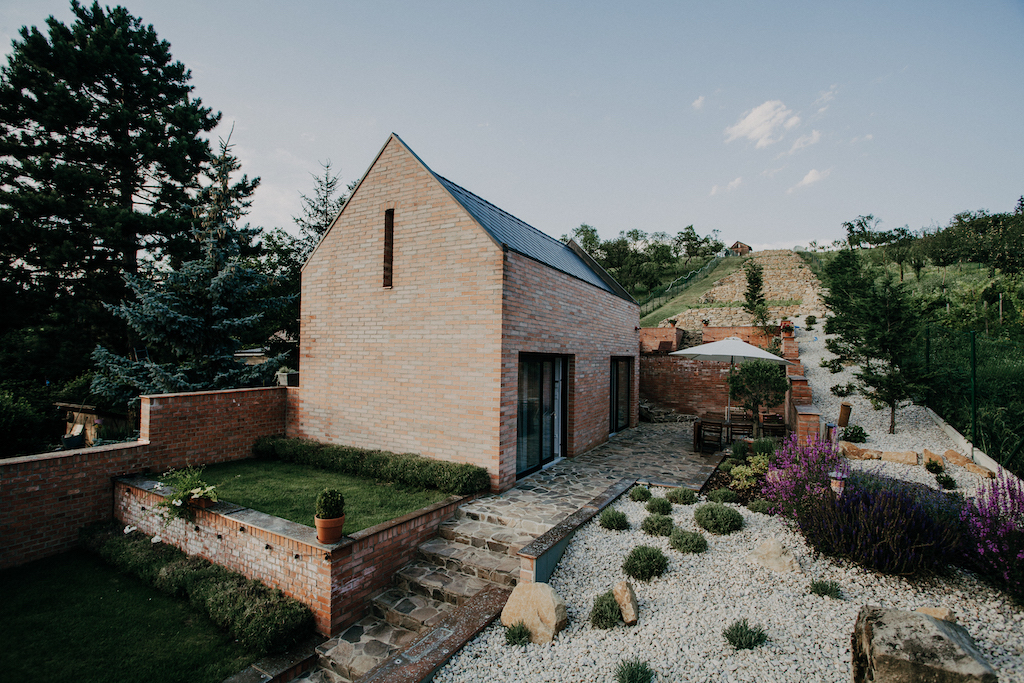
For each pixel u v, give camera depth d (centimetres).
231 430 1044
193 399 977
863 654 347
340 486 838
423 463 836
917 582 493
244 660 513
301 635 546
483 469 820
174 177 1739
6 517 730
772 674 379
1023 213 3027
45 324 1662
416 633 548
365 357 987
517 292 869
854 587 494
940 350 1370
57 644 539
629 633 455
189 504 699
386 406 952
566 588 545
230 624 561
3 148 1539
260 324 1711
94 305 1656
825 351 2283
